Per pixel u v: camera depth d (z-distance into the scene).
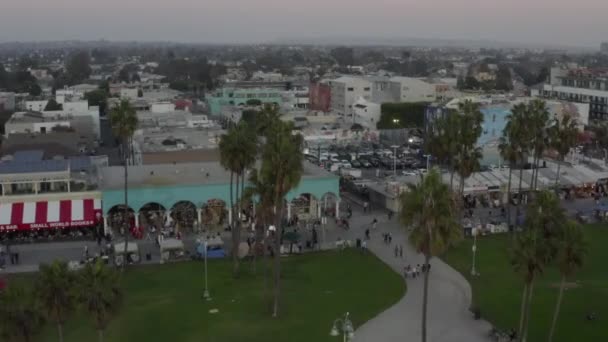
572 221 59.62
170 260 96.56
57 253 98.38
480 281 86.62
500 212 123.06
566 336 68.69
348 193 138.75
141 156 134.00
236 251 89.88
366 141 198.38
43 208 103.88
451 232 59.09
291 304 78.38
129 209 109.12
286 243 100.50
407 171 155.88
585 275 89.38
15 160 120.75
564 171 136.75
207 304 78.56
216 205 115.38
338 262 95.62
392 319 73.44
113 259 95.19
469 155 107.25
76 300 54.34
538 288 83.81
